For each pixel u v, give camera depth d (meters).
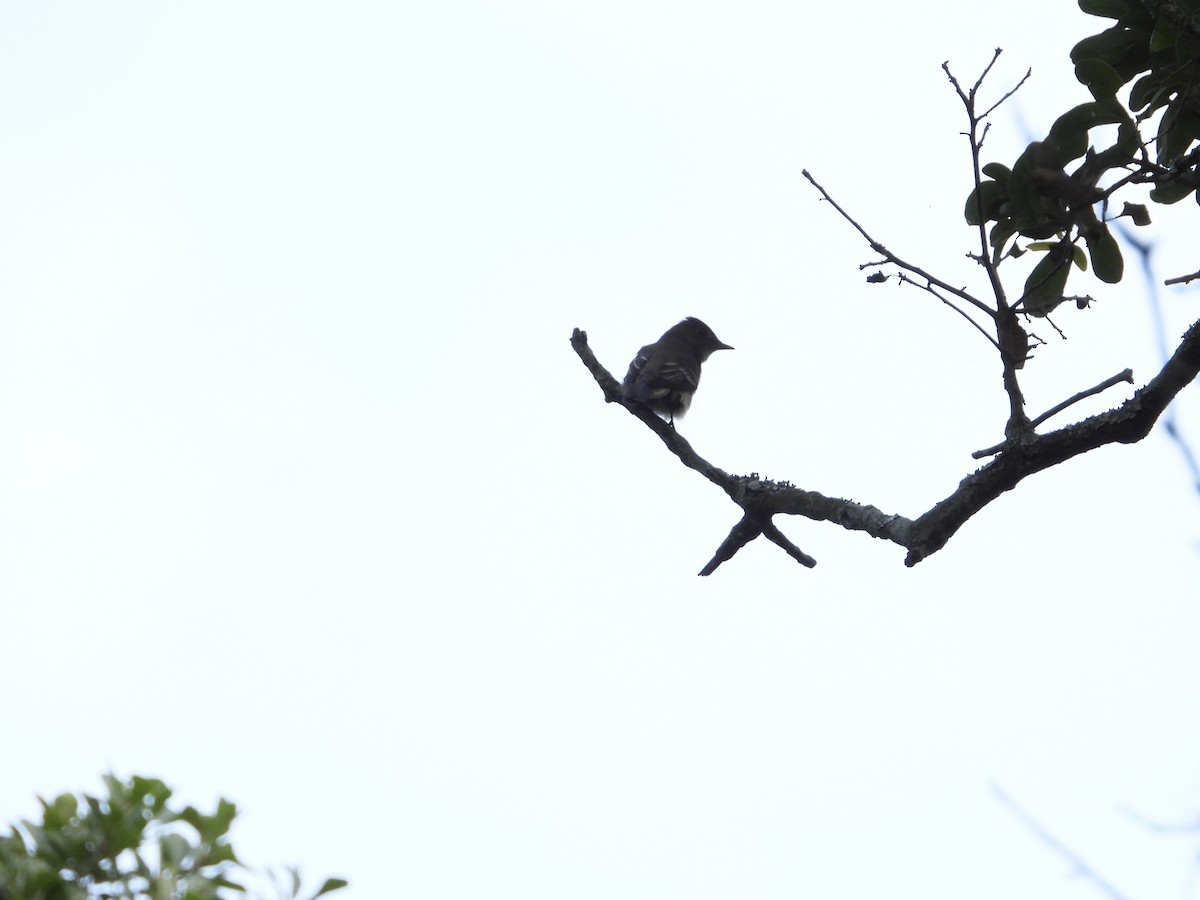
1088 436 9.20
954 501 9.60
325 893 7.23
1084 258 10.91
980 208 9.05
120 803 7.21
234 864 7.26
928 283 9.27
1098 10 10.98
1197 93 10.49
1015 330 9.21
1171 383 9.07
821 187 9.41
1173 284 9.75
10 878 6.86
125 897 7.09
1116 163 10.63
